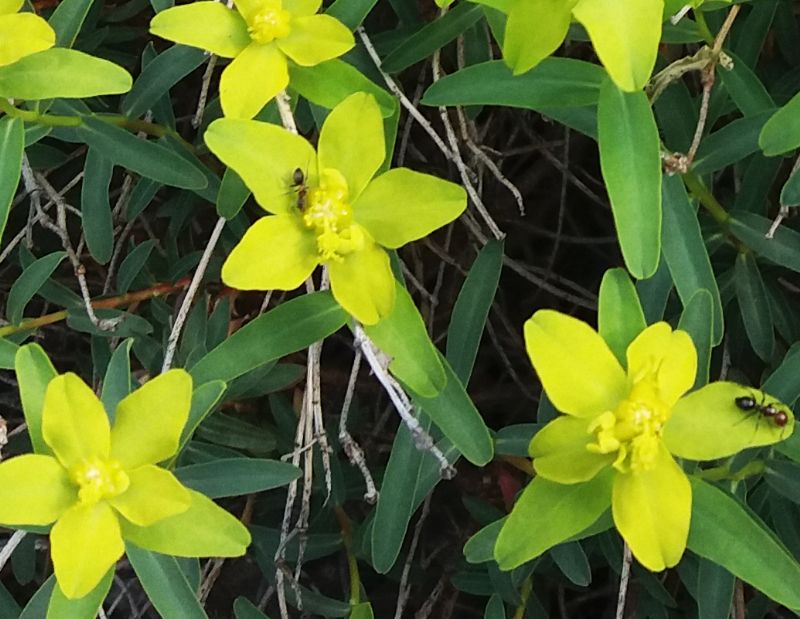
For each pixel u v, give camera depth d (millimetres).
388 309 107
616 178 108
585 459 103
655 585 142
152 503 107
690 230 119
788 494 116
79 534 106
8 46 111
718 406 105
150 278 158
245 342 116
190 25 114
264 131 107
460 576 149
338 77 117
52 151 154
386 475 125
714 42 120
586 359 103
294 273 107
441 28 126
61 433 105
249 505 154
